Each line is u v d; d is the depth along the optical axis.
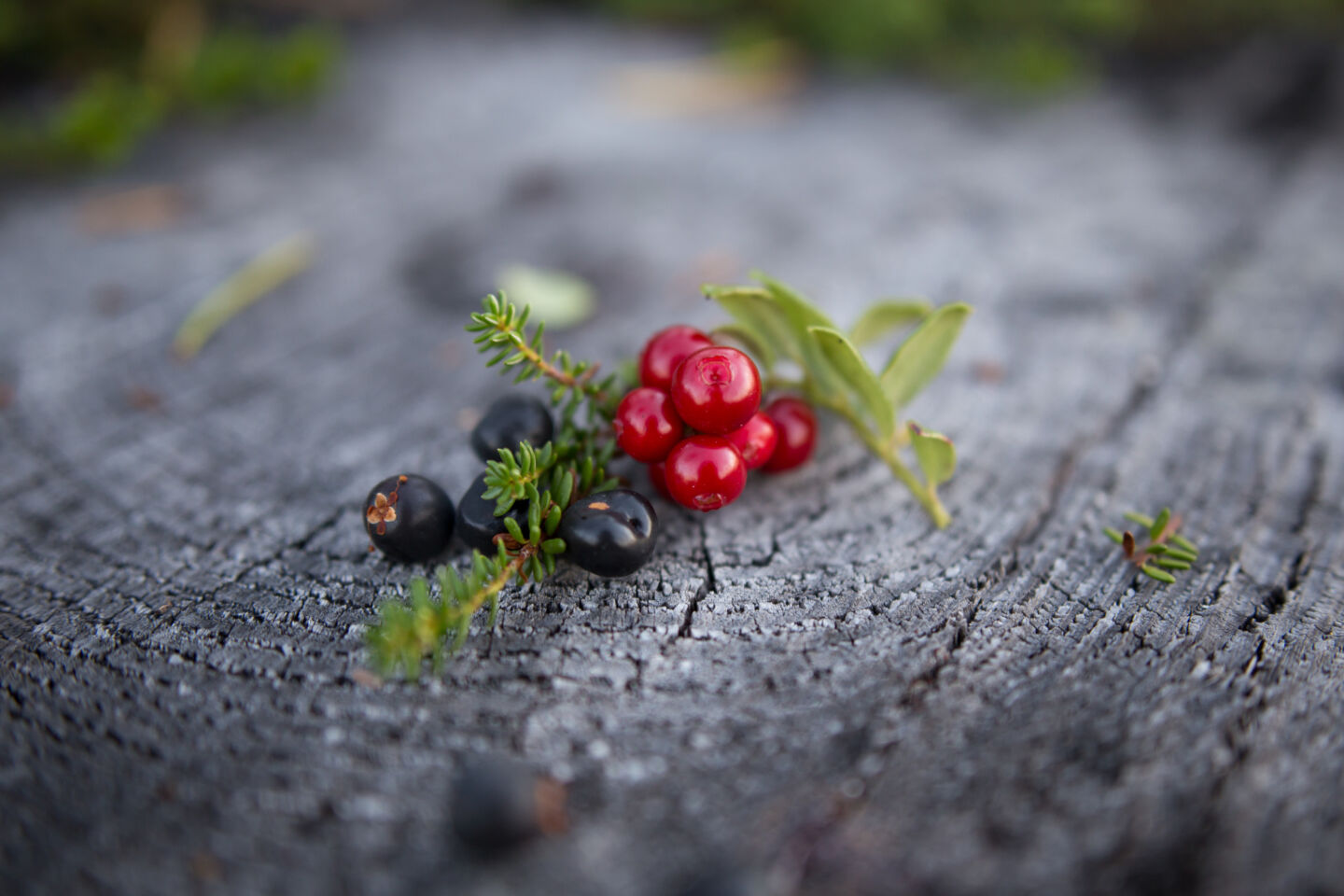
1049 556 0.11
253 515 0.12
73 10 0.21
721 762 0.10
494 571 0.10
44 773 0.10
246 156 0.20
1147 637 0.11
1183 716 0.10
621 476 0.12
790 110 0.22
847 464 0.12
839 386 0.12
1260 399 0.13
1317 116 0.20
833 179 0.19
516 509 0.11
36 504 0.12
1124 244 0.16
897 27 0.21
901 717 0.10
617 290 0.16
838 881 0.09
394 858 0.09
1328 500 0.12
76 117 0.18
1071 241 0.17
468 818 0.09
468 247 0.17
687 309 0.15
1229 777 0.10
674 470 0.11
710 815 0.09
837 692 0.10
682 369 0.10
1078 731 0.10
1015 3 0.21
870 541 0.12
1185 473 0.12
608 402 0.11
